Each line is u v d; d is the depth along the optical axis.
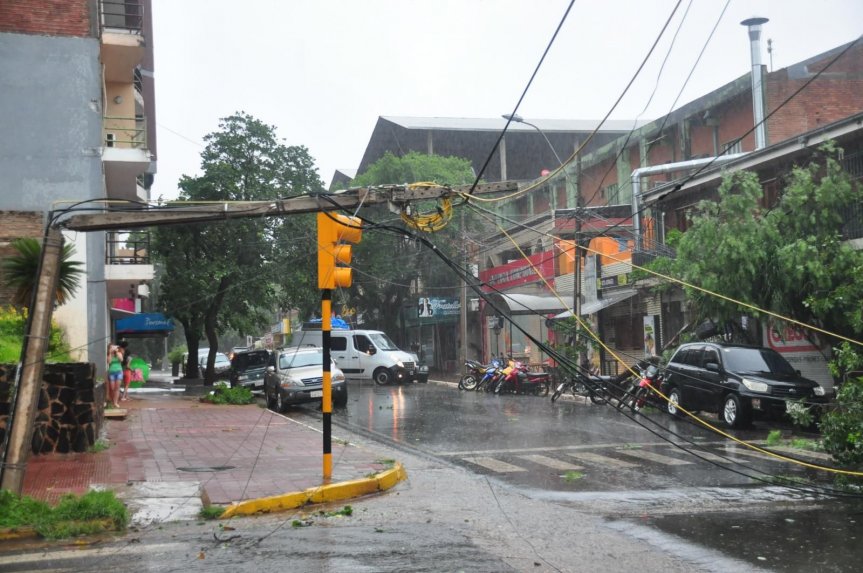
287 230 34.84
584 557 6.86
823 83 32.09
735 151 32.97
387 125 57.59
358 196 10.31
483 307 44.59
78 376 13.81
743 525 8.12
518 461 13.05
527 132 54.84
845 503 9.38
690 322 25.27
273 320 80.62
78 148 21.56
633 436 16.11
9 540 7.68
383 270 42.25
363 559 6.75
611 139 55.16
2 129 21.20
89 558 6.89
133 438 16.06
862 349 16.81
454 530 7.98
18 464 8.66
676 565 6.59
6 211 20.95
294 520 8.55
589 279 31.44
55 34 21.78
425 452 14.42
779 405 16.94
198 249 34.59
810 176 19.06
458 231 41.69
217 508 8.91
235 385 32.47
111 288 27.69
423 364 37.50
